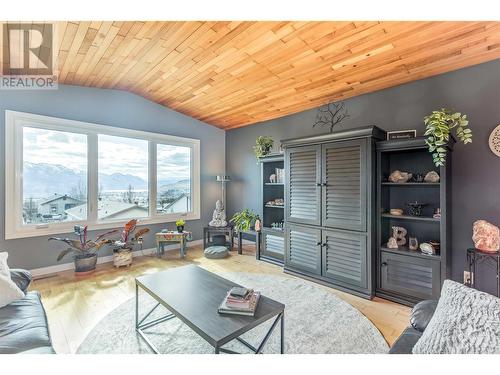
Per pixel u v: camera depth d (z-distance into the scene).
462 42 2.18
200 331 1.33
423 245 2.46
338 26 2.14
